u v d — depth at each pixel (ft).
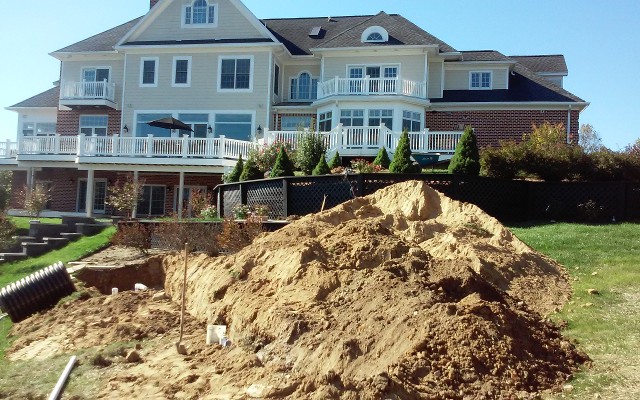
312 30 115.03
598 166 58.75
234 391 23.24
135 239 54.08
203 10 105.29
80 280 47.26
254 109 100.94
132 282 48.19
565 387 21.20
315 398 20.70
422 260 30.04
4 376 29.12
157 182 98.02
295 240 36.35
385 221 40.11
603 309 29.17
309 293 28.71
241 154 82.12
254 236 45.62
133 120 104.42
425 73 97.66
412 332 22.97
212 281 36.68
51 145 96.17
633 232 46.88
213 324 32.50
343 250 32.48
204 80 102.68
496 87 101.91
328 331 25.08
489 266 32.48
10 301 42.34
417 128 96.02
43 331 37.11
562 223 53.93
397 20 111.65
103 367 28.78
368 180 52.49
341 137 81.30
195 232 49.19
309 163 74.54
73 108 109.19
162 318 35.19
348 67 101.04
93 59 109.91
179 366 27.30
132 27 107.86
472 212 40.60
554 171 59.21
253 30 103.65
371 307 25.88
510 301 28.60
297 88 107.55
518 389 20.85
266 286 32.24
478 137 96.48
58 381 27.12
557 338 25.41
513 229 50.29
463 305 24.56
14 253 64.03
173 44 102.63
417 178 53.26
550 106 94.32
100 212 101.91
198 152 86.02
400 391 20.06
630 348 24.40
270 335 26.73
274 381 23.00
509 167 59.82
